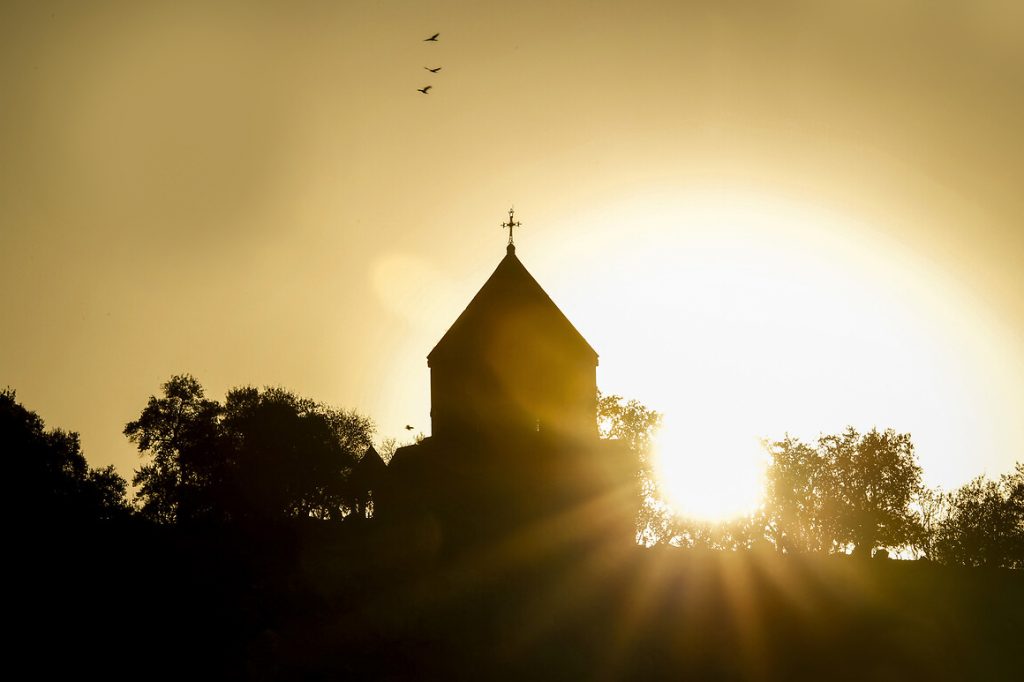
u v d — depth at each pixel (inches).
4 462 4052.7
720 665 3075.8
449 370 3927.2
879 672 3041.3
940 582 3978.8
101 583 3344.0
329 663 2962.6
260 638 3073.3
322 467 4655.5
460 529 3722.9
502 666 2994.6
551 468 3799.2
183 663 2928.2
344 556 3784.5
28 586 3280.0
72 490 4222.4
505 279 4001.0
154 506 4621.1
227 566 3609.7
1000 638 3309.5
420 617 3319.4
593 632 3314.5
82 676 2837.1
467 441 3860.7
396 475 3924.7
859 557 4500.5
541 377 3887.8
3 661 2881.4
